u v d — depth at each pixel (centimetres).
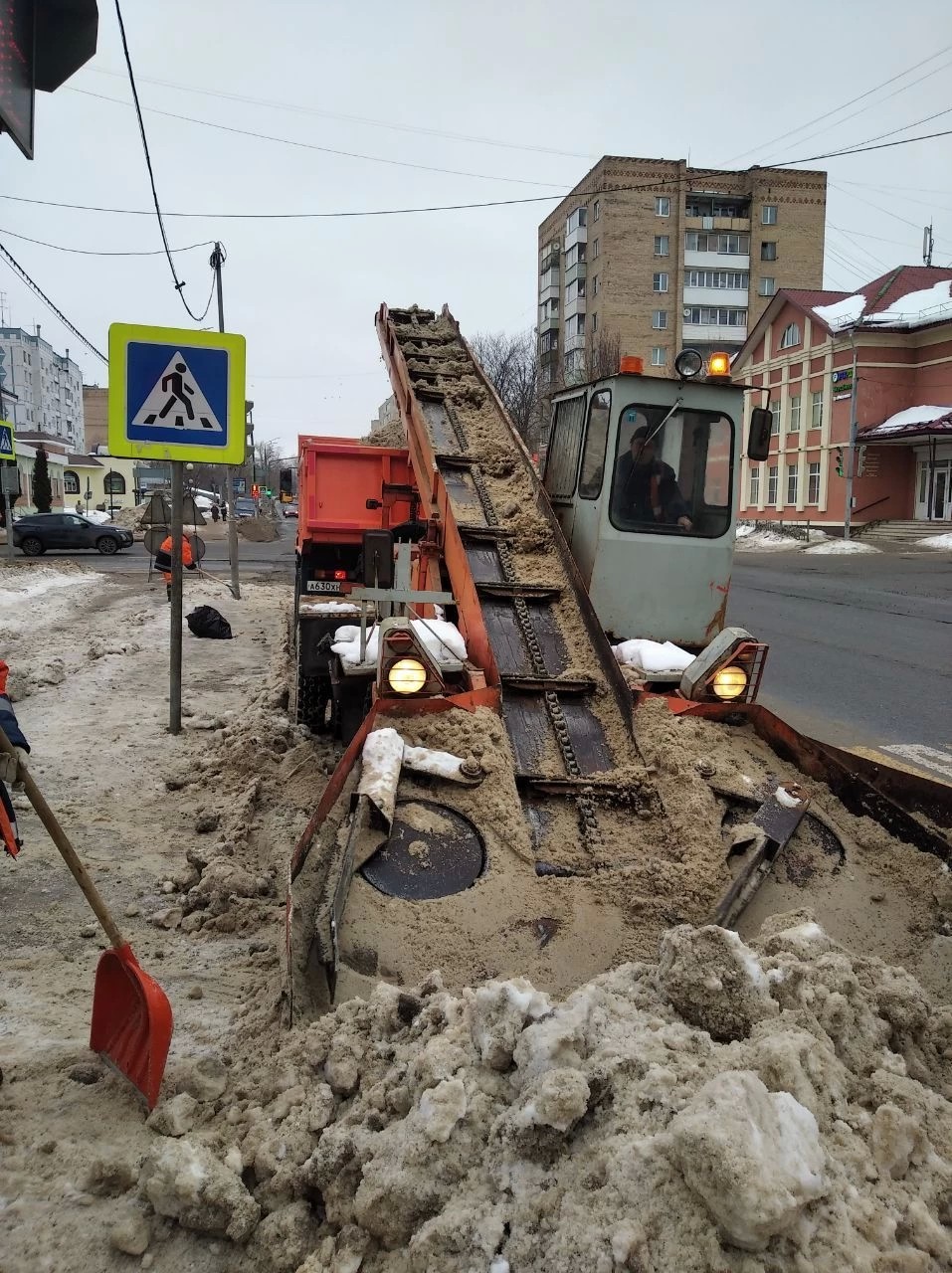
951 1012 258
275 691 838
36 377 9881
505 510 571
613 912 332
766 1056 214
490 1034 228
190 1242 221
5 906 418
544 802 393
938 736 826
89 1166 241
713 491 547
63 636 1289
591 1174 194
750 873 346
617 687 447
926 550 3253
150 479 6278
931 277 4084
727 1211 172
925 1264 176
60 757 654
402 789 375
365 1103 235
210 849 479
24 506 4616
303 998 298
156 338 669
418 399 693
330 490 776
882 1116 203
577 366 5434
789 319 4303
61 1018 321
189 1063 288
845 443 3881
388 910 321
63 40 261
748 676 455
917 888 361
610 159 5856
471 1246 190
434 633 487
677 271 6012
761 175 5969
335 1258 204
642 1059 217
